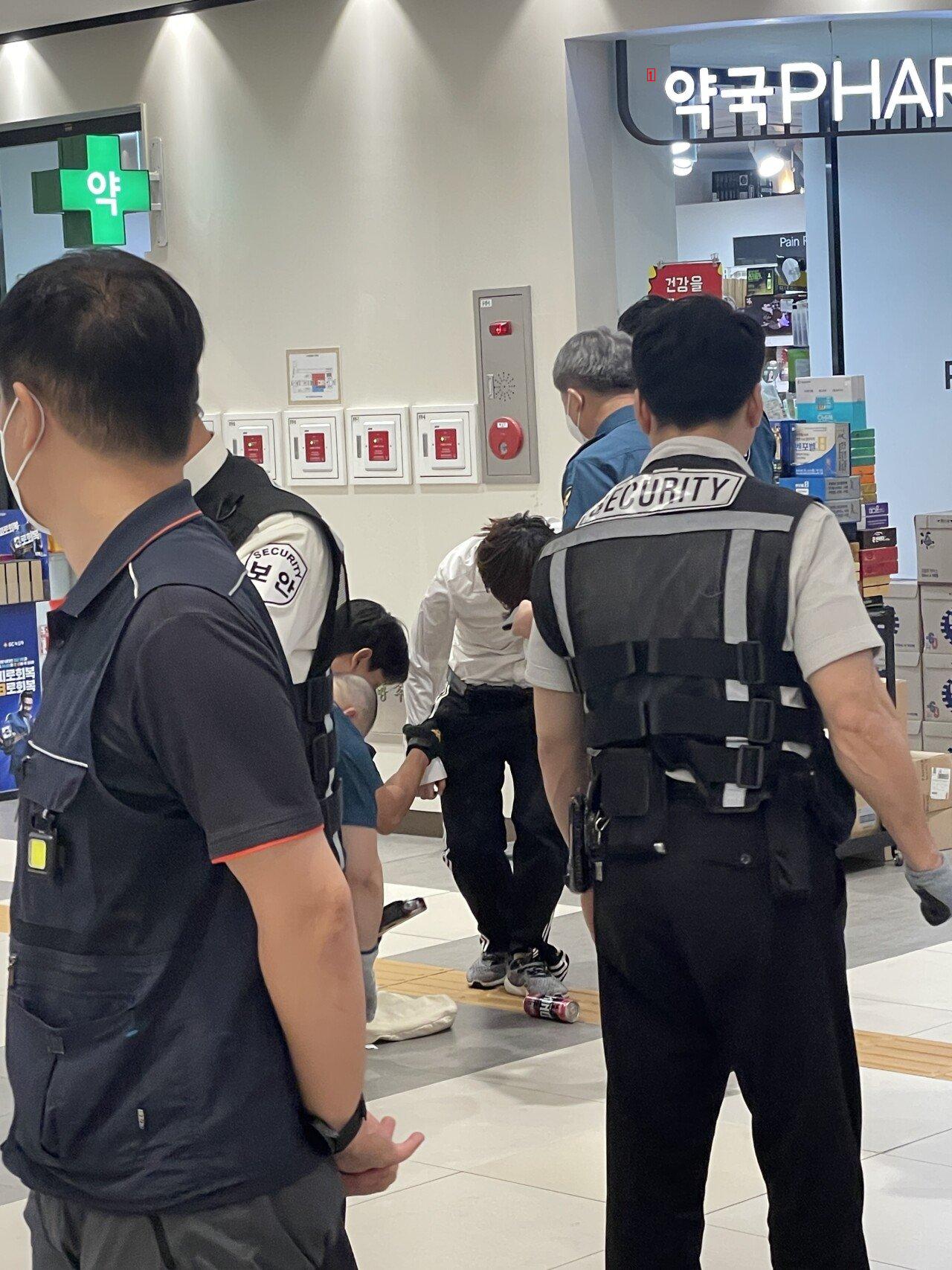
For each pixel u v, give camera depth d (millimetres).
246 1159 1471
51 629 1539
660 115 6930
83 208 7551
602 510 2482
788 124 6836
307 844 1453
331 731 2443
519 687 4926
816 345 8883
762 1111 2350
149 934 1467
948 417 9438
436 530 7238
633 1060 2406
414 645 5207
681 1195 2422
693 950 2312
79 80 7988
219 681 1428
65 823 1473
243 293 7652
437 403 7180
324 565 2479
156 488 1533
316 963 1458
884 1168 3627
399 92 7105
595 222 6852
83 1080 1472
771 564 2303
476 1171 3730
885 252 9000
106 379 1485
